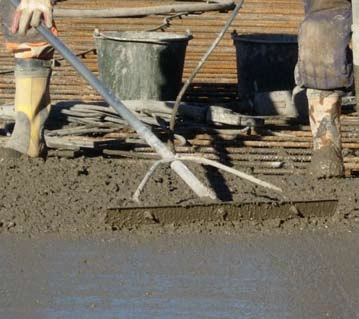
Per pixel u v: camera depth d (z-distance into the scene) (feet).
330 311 41.14
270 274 44.96
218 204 50.78
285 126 68.23
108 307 41.04
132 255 46.83
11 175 55.88
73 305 41.19
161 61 70.74
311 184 56.49
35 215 51.06
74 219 50.78
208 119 66.23
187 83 60.29
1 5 59.21
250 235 49.73
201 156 61.11
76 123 65.77
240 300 42.01
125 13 75.46
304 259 46.80
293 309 41.24
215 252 47.39
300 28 57.41
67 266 45.32
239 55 76.07
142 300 41.78
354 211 52.65
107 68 71.87
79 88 75.87
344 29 56.39
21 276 44.11
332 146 57.82
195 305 41.37
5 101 73.10
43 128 59.67
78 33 88.63
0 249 47.16
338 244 48.80
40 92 59.52
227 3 77.05
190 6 75.41
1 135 64.34
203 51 85.46
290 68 75.31
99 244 48.11
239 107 72.59
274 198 53.83
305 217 51.83
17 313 40.32
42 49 58.80
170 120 63.36
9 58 82.48
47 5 55.72
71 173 56.54
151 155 60.75
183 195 53.47
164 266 45.57
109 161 59.72
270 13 92.99
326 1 56.49
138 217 50.37
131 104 67.21
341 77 56.80
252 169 60.23
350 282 44.24
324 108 57.67
